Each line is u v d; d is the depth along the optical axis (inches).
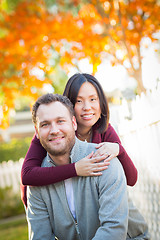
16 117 615.8
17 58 225.6
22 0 216.1
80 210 78.5
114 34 207.9
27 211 85.7
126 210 75.5
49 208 81.6
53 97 78.4
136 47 203.5
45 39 222.1
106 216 73.9
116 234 72.5
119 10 193.5
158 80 99.8
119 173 77.5
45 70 235.9
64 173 77.2
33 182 80.0
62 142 76.5
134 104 123.7
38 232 81.8
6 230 226.1
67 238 81.5
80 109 97.3
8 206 278.2
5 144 462.0
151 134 111.0
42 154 90.0
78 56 223.0
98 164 76.6
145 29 207.8
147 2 198.2
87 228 78.8
